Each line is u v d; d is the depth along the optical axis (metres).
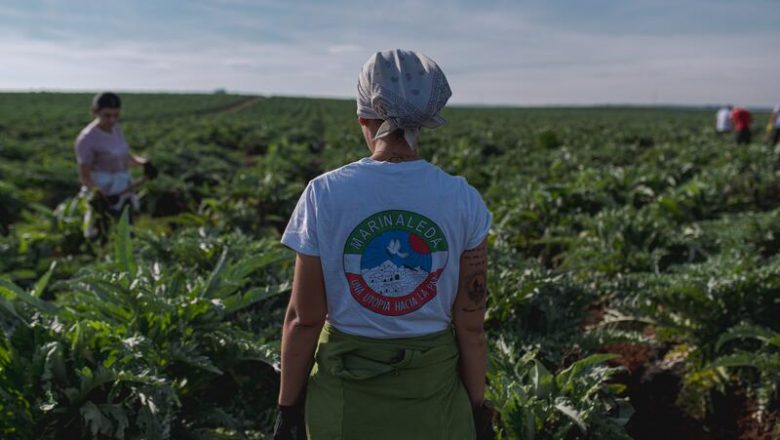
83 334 3.02
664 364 3.80
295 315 1.59
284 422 1.70
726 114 20.84
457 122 37.31
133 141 19.61
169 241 4.93
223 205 7.80
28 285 5.52
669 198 7.50
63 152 15.59
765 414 3.21
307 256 1.52
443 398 1.62
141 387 2.83
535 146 20.03
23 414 2.68
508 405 2.79
